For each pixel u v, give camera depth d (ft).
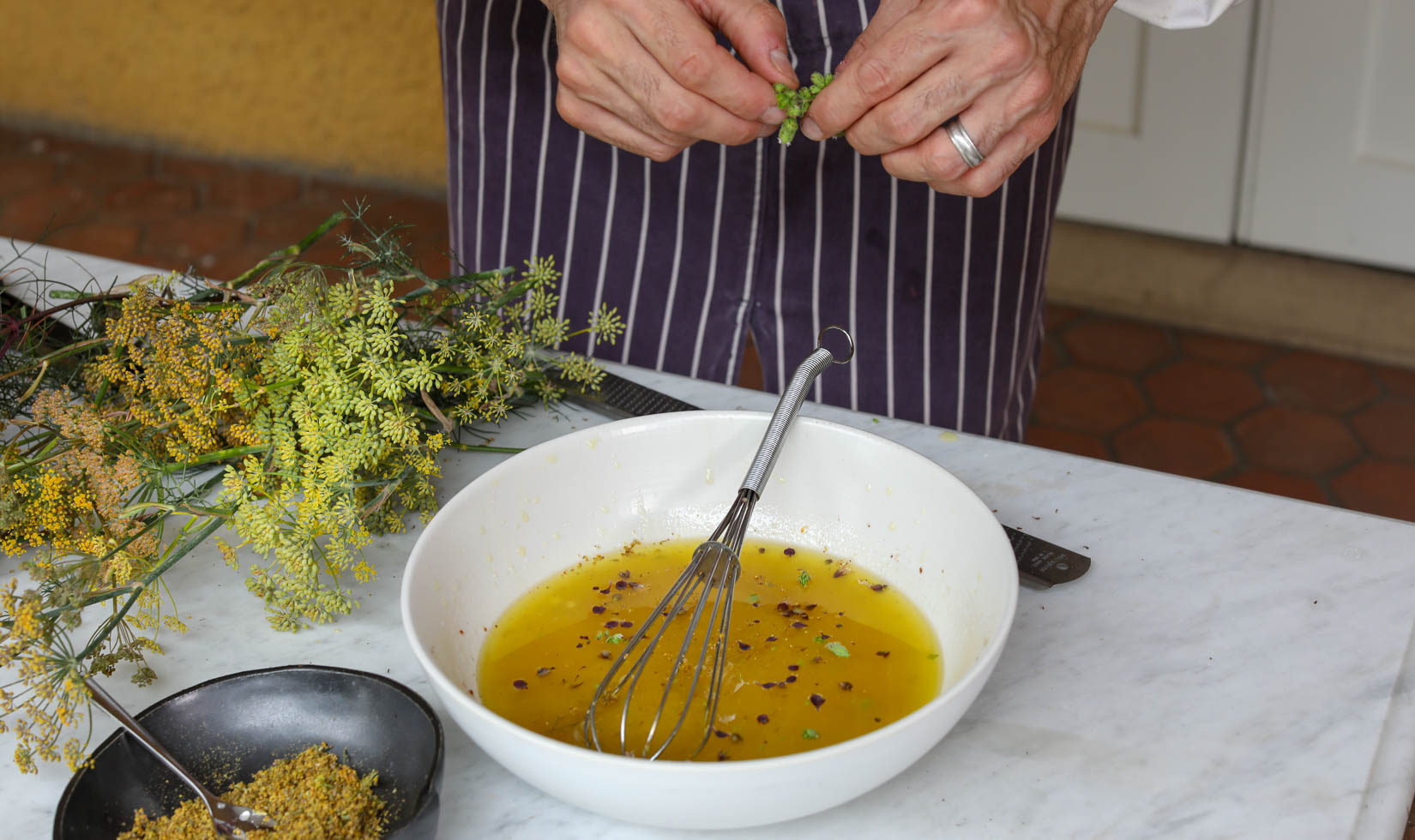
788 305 3.70
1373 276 6.60
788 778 2.13
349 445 2.59
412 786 2.27
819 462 2.70
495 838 2.30
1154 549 2.75
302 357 2.67
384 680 2.32
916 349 3.72
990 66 2.60
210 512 2.59
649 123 2.85
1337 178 6.44
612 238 3.71
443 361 2.79
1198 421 6.32
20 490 2.54
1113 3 2.88
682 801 2.15
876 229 3.59
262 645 2.60
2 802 2.35
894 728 2.15
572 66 2.83
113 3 8.95
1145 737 2.41
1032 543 2.71
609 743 2.38
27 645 2.29
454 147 3.82
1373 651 2.54
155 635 2.60
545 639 2.56
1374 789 2.33
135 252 7.97
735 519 2.56
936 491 2.59
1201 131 6.64
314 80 8.74
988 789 2.35
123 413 2.63
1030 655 2.55
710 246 3.67
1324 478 5.86
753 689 2.46
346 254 3.05
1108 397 6.54
